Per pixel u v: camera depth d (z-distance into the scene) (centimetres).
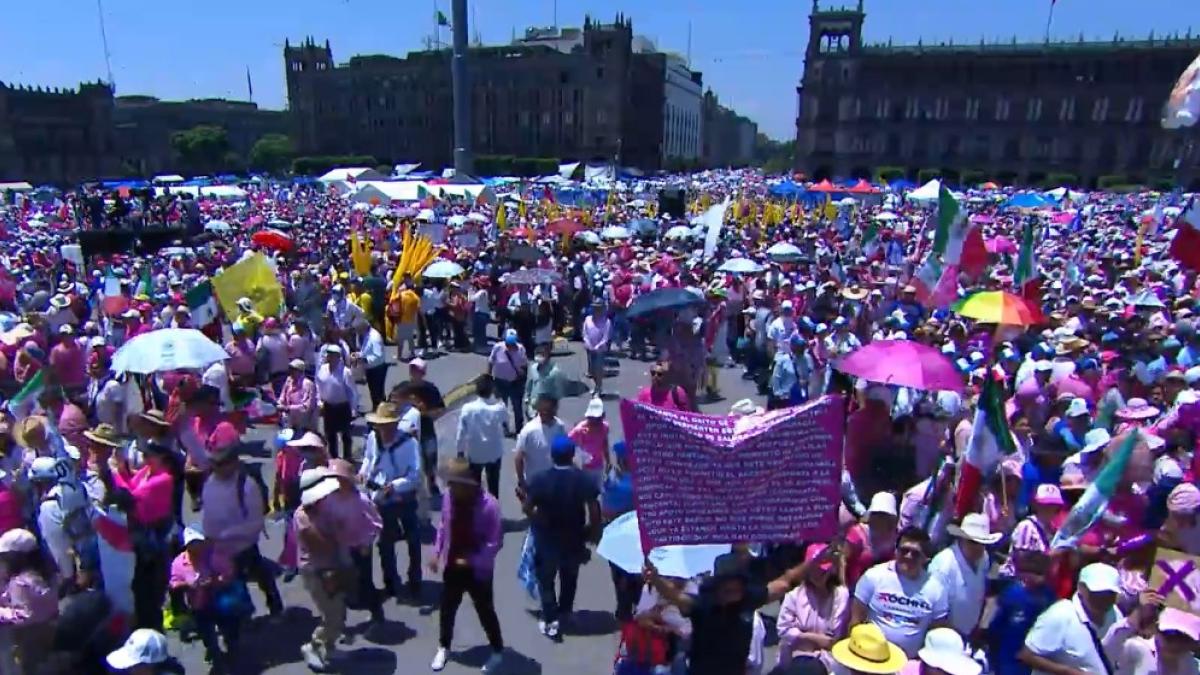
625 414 477
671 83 14612
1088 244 2997
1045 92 9969
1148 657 473
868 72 10775
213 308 1427
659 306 1319
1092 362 1016
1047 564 525
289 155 12600
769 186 5700
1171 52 9306
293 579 808
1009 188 7231
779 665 532
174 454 718
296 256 2552
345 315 1530
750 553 618
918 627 504
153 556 652
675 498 480
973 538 508
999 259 2203
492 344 1905
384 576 774
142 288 1839
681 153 15900
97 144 10775
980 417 635
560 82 11731
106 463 706
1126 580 564
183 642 700
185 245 3216
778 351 1285
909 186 6425
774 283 1802
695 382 1368
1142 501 671
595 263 2152
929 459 827
